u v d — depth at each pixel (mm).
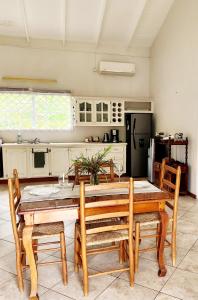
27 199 2105
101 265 2379
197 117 4297
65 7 4734
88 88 6129
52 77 5902
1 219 3549
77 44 5914
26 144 5430
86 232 1931
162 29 5582
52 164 5578
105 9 4902
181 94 4828
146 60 6387
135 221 2236
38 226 2156
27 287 2076
